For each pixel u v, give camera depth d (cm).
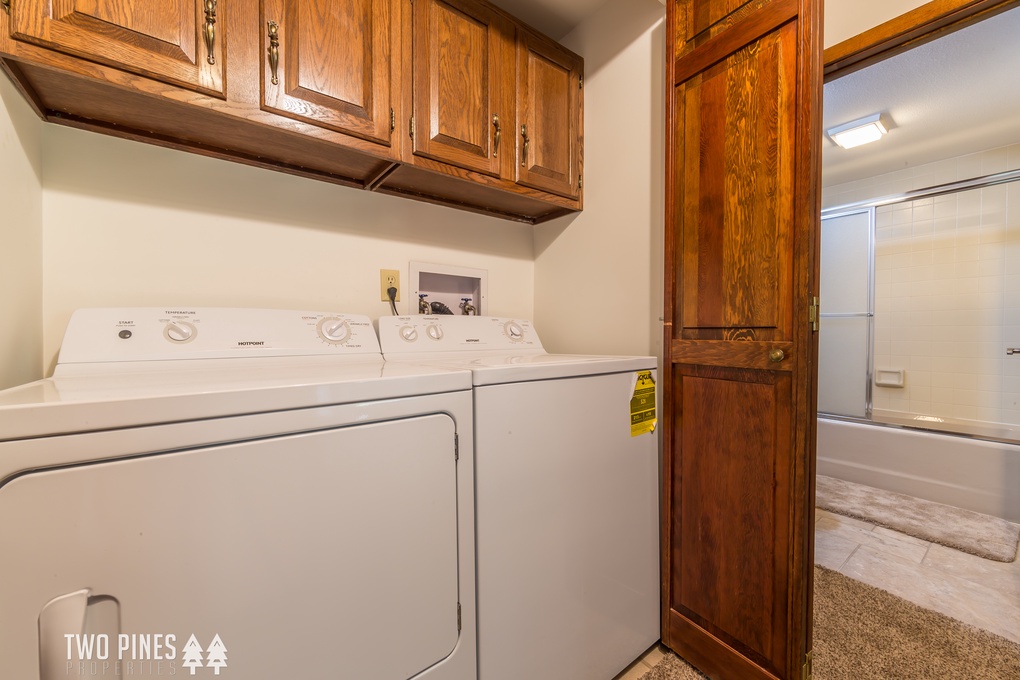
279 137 105
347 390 70
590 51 170
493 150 142
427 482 79
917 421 294
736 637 113
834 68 122
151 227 110
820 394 339
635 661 128
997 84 194
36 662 48
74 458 50
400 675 75
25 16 71
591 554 111
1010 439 227
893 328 310
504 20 144
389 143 117
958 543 193
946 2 98
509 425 93
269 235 129
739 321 112
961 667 123
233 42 92
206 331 102
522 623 95
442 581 81
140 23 82
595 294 171
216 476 58
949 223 287
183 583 56
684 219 127
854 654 128
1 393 58
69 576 50
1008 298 268
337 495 68
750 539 110
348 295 144
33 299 89
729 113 114
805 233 98
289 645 64
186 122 98
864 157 277
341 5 108
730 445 115
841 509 230
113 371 87
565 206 169
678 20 127
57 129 98
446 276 172
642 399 128
